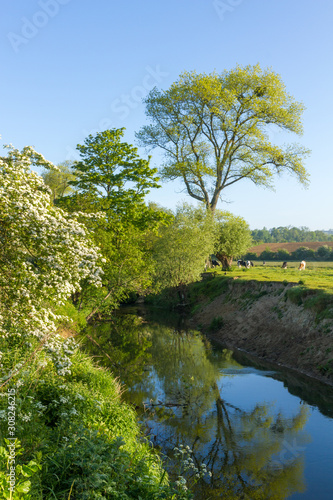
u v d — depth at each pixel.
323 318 18.25
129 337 25.80
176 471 8.67
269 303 24.44
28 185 7.40
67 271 6.82
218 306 31.64
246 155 46.81
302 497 7.76
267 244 115.25
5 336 7.64
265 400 13.45
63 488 5.18
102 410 8.91
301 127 45.41
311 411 12.40
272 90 43.88
